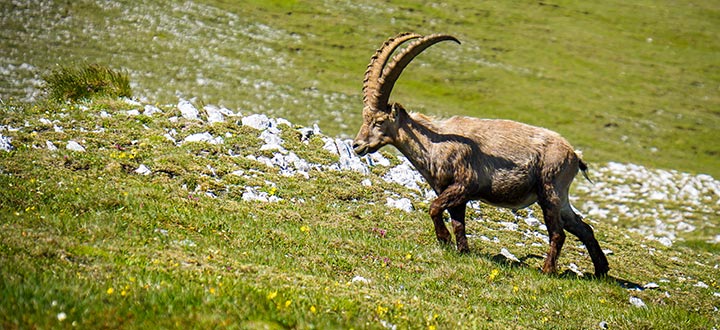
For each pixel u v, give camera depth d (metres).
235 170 63.88
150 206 49.34
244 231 49.12
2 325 27.53
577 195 145.62
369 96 56.88
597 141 192.50
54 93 81.19
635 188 152.88
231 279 36.97
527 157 56.88
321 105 192.12
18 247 35.94
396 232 58.66
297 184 64.31
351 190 66.69
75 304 30.20
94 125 68.06
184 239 44.50
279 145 72.88
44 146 60.00
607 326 47.41
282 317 32.28
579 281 55.41
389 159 79.44
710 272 73.25
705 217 134.62
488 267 53.72
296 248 48.44
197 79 196.62
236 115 79.44
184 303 32.09
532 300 49.12
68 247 37.66
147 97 175.62
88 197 48.53
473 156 56.25
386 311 37.28
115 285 33.31
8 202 45.12
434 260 52.75
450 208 57.03
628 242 77.31
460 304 44.97
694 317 51.19
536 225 74.50
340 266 47.19
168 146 66.06
